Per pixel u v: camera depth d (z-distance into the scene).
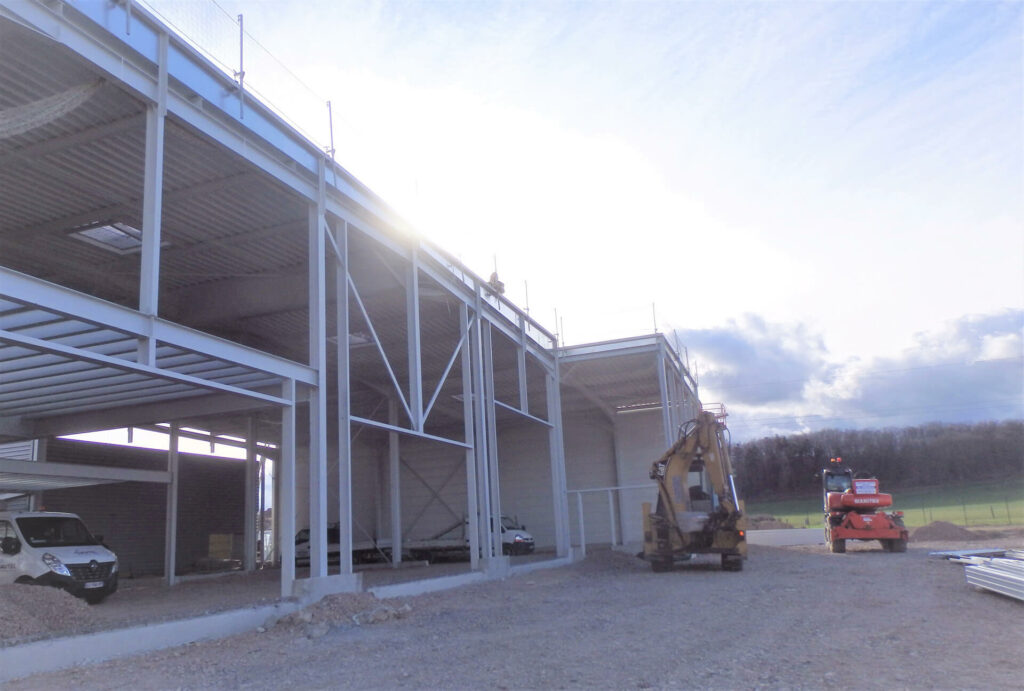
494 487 19.28
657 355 23.81
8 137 10.82
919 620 10.16
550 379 24.31
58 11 8.83
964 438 67.12
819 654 8.05
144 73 9.89
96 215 13.59
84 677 7.86
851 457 70.06
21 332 10.66
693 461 19.22
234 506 28.00
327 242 15.41
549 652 8.48
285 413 12.41
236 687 7.29
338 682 7.36
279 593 15.82
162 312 17.45
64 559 13.68
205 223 14.22
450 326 20.23
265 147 11.98
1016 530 32.34
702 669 7.43
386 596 13.54
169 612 12.56
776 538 31.48
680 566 19.89
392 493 25.45
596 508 32.09
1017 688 6.48
